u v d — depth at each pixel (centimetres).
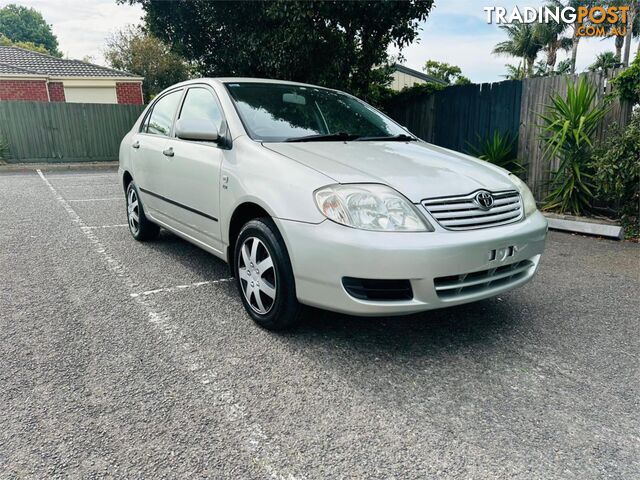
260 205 261
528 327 292
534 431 191
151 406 203
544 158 660
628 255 457
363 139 332
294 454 176
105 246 465
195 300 327
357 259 222
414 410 204
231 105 324
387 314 231
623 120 563
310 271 237
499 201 263
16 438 181
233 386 220
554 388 223
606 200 569
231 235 302
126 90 2020
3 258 418
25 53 2064
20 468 166
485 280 249
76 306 313
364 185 236
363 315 232
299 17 721
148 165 417
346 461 172
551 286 369
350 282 231
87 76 1920
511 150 711
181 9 834
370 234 223
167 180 380
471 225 243
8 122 1302
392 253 220
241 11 793
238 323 290
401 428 192
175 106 402
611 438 187
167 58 2730
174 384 221
